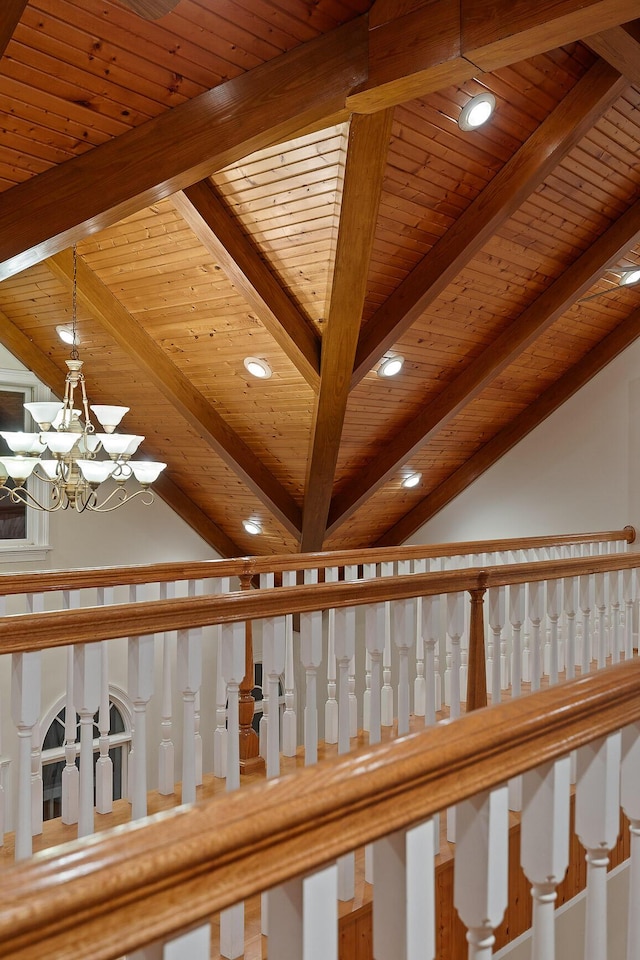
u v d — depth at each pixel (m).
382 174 3.68
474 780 1.05
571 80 3.91
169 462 6.96
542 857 1.19
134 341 5.27
